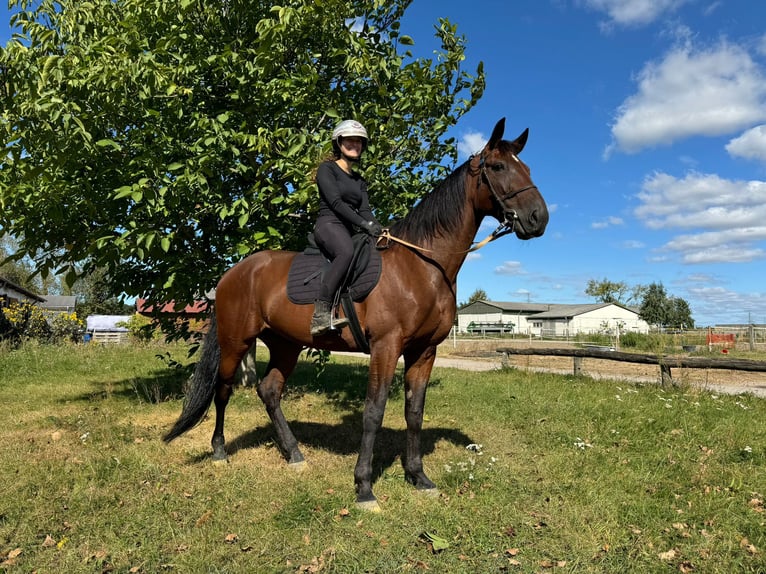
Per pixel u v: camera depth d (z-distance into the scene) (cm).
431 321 357
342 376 967
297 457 428
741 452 456
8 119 476
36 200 495
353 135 362
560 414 616
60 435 512
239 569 265
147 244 482
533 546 291
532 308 6606
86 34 580
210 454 457
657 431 532
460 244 357
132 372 1009
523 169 345
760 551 287
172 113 537
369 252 360
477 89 606
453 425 573
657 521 323
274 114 597
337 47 590
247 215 529
